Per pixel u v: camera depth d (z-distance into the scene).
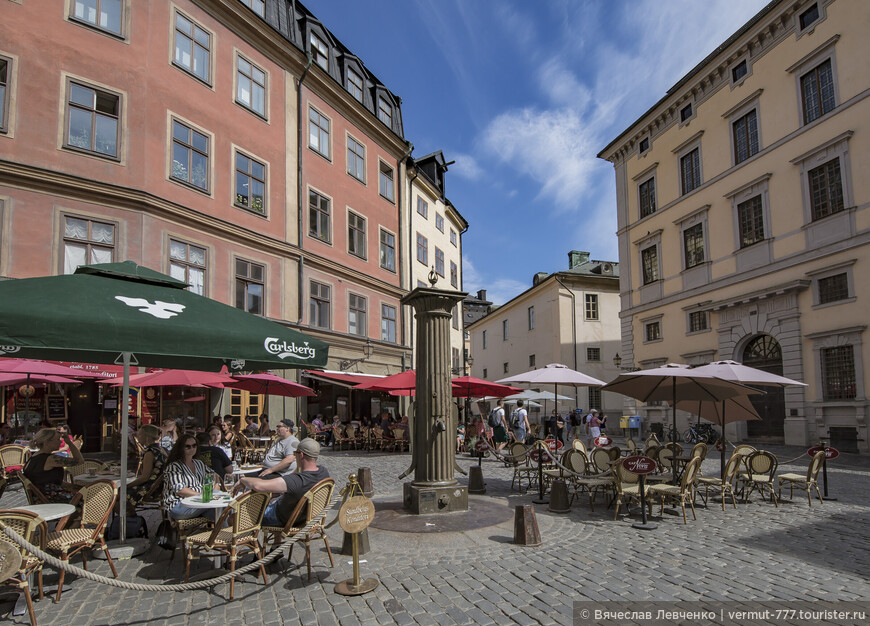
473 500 9.12
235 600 4.59
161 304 5.36
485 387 15.27
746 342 22.02
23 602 4.38
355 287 23.61
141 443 11.45
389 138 26.70
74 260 13.56
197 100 16.84
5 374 10.82
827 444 18.11
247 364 7.65
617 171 30.95
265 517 5.30
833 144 18.39
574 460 8.97
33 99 13.26
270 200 19.30
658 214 27.34
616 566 5.48
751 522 7.55
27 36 13.33
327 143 22.66
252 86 19.11
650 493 7.91
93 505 5.10
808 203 19.36
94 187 13.84
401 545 6.17
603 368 40.19
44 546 4.38
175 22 16.38
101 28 14.53
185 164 16.36
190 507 5.45
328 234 22.22
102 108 14.48
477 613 4.29
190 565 5.44
